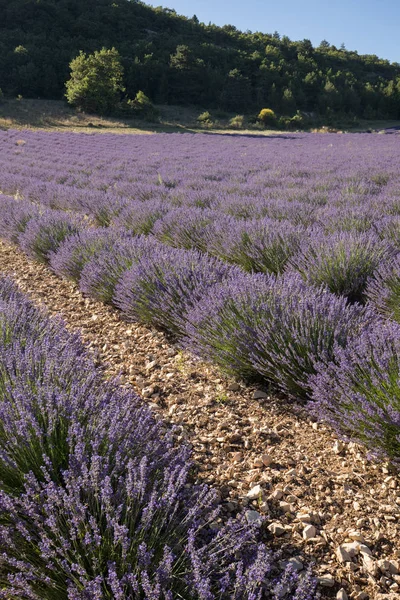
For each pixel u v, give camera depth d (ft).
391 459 8.36
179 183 50.14
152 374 12.14
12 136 123.24
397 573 6.20
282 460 8.59
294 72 320.70
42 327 11.68
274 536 6.79
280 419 10.00
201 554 5.32
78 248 20.21
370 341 9.70
